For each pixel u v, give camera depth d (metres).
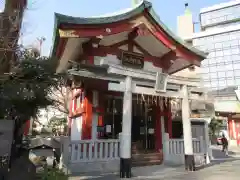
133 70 12.37
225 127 53.31
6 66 7.69
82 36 11.68
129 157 11.56
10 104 8.05
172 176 11.85
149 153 15.99
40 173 9.05
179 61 16.27
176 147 16.61
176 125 20.62
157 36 13.88
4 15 7.68
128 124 11.85
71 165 11.95
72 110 18.67
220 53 69.69
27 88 8.05
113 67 11.66
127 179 10.99
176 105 19.73
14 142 8.66
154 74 13.09
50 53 13.73
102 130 15.01
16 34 7.80
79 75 11.46
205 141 18.11
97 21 11.91
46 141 12.94
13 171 7.59
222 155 24.16
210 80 69.19
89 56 13.38
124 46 14.78
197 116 20.75
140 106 17.16
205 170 13.92
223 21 73.25
